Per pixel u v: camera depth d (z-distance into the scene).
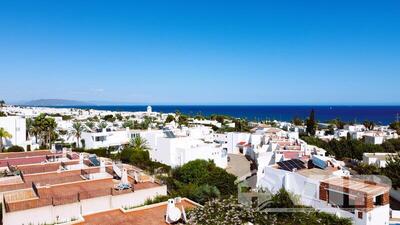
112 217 25.06
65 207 28.66
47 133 84.69
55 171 42.12
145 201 32.16
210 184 42.28
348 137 102.81
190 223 23.52
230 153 91.12
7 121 76.62
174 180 46.91
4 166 47.41
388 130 122.44
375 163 62.72
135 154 64.69
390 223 27.52
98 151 75.06
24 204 28.52
